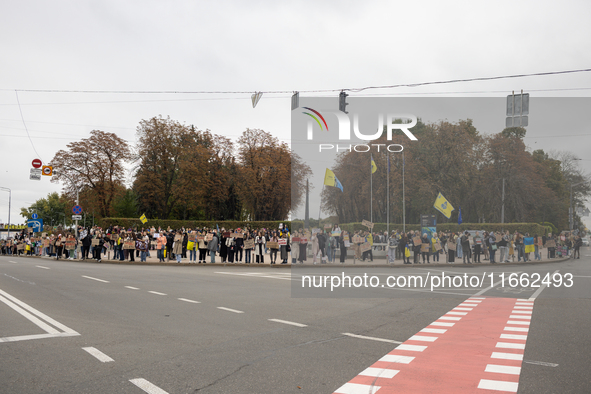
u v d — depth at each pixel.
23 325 7.91
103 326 7.93
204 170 56.28
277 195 53.66
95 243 28.98
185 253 28.39
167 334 7.34
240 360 5.83
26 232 50.91
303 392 4.66
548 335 7.48
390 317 9.10
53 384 4.84
